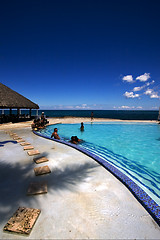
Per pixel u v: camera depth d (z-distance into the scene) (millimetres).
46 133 11516
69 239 1454
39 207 1950
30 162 3762
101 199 2166
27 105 18828
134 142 9438
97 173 3119
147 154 6684
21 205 1991
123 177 2805
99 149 7508
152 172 4578
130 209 1951
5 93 16734
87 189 2455
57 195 2252
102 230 1579
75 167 3447
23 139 6914
